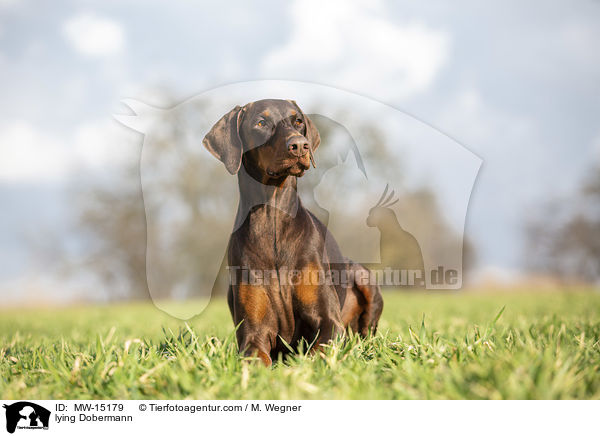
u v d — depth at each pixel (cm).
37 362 419
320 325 435
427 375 315
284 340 434
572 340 432
